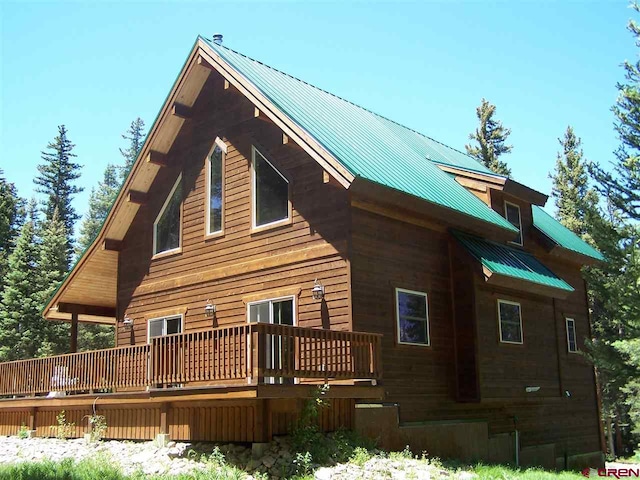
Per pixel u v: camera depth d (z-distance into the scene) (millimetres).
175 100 18594
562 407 21719
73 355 16344
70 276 20609
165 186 19734
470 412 17250
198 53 17547
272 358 11555
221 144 18109
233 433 12727
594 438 23328
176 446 13328
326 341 12672
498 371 16984
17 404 18094
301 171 15781
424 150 21781
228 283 17078
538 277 17641
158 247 19688
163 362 13281
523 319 18844
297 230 15570
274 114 15031
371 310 14508
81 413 16688
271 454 11922
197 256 18188
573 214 44969
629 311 19719
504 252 18328
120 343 20156
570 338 22688
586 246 25078
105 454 13648
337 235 14656
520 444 19125
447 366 16438
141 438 14891
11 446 16578
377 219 15281
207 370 12266
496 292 17672
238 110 17812
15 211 52031
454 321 16781
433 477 11453
